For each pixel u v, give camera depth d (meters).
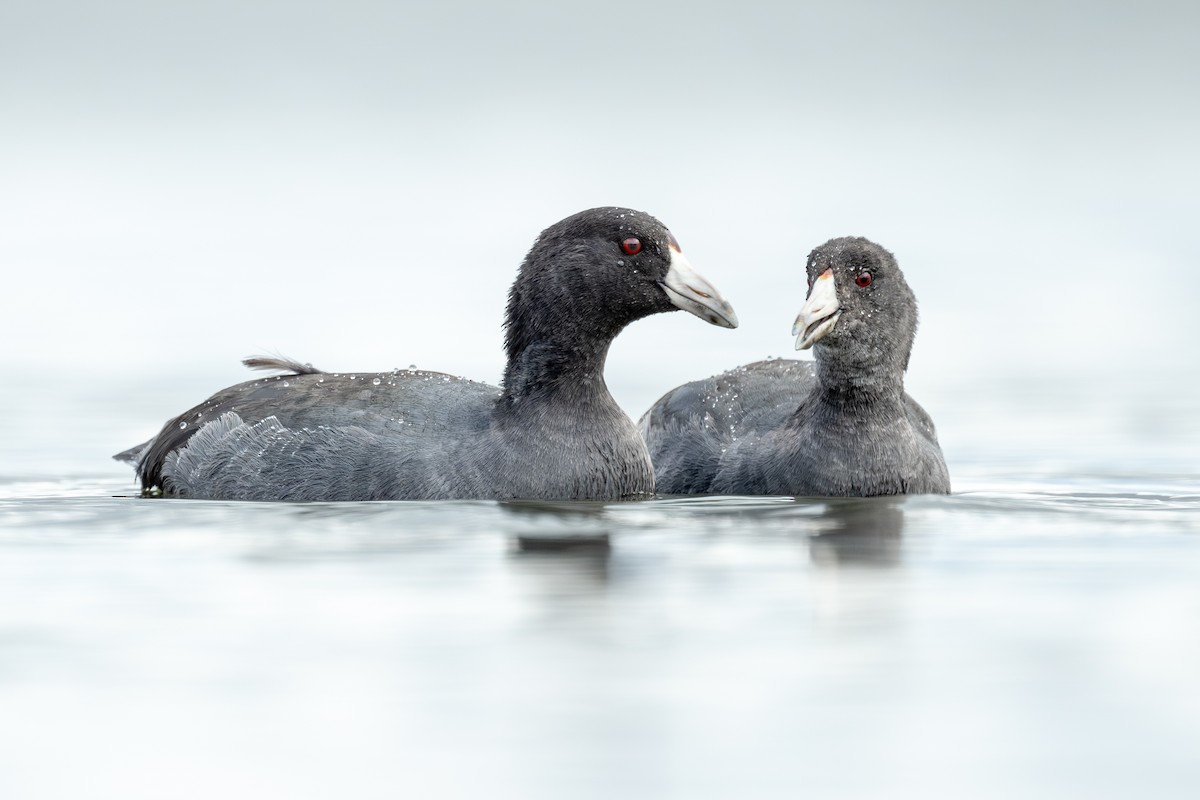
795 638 9.52
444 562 11.41
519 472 14.18
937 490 15.55
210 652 9.23
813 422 15.15
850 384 14.95
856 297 14.77
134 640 9.46
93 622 9.83
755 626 9.75
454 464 14.18
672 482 16.16
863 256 14.87
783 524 13.04
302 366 16.06
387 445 14.30
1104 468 17.98
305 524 12.83
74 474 17.44
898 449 15.03
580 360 14.62
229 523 12.90
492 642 9.39
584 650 9.27
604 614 10.00
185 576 11.00
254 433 14.76
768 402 16.52
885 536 12.49
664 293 14.65
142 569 11.22
